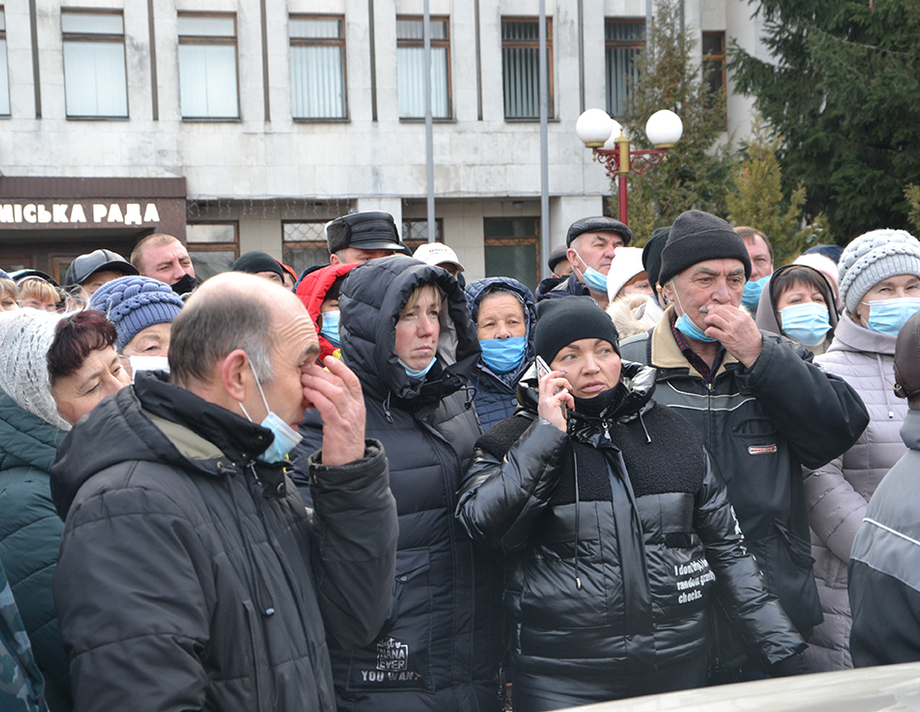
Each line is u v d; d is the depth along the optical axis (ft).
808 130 51.78
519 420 9.53
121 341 10.87
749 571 9.55
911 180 48.60
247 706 5.98
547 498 8.79
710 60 66.39
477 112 63.77
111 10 59.72
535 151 64.39
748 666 9.90
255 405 6.40
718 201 48.75
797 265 14.62
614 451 9.20
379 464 6.88
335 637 7.18
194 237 62.95
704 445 10.29
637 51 65.72
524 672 9.07
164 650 5.48
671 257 10.76
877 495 8.20
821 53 49.16
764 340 10.18
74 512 5.84
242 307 6.36
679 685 8.97
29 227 58.18
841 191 49.26
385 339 8.87
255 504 6.49
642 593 8.81
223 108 61.67
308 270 18.51
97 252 16.84
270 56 61.57
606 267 18.39
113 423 6.20
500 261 66.49
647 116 50.62
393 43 62.90
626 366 10.15
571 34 64.34
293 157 62.08
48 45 58.70
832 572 10.99
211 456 6.24
